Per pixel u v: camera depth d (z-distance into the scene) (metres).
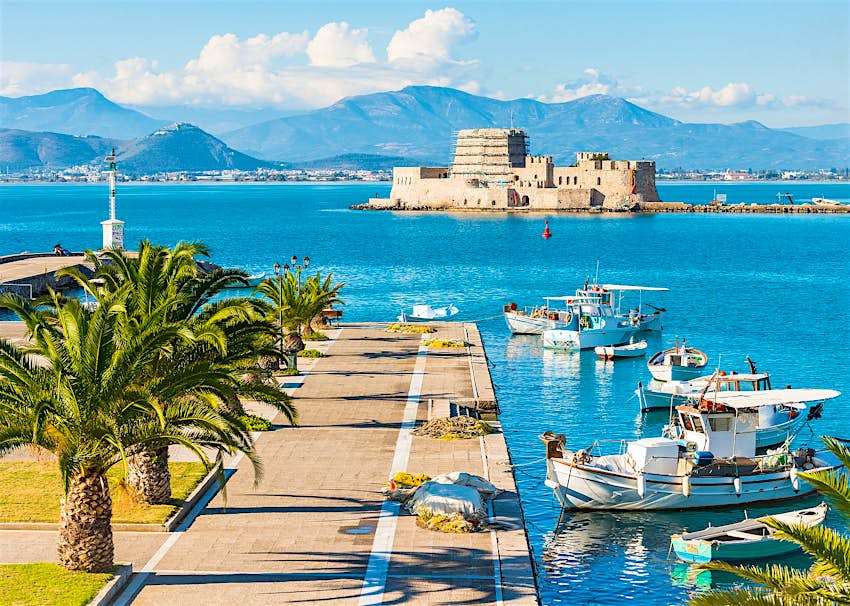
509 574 33.81
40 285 125.31
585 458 49.94
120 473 42.72
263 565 34.50
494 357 92.62
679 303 131.38
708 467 49.84
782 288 148.88
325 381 68.31
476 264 184.12
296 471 46.03
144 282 39.50
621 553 43.69
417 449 50.12
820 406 61.62
